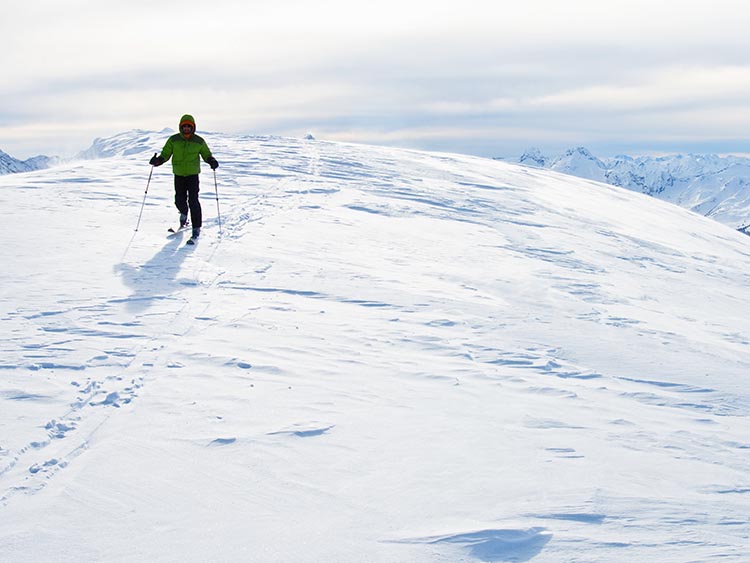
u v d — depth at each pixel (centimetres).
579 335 737
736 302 1309
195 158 1087
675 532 296
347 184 1966
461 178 2575
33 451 367
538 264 1237
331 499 324
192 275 853
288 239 1152
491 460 377
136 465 355
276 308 730
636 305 1019
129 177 1778
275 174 2014
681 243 2195
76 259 896
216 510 310
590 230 1916
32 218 1150
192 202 1088
